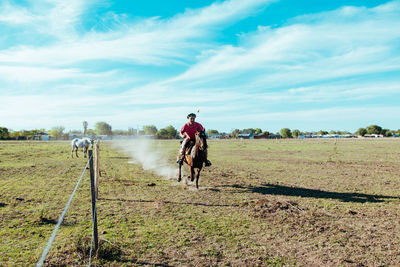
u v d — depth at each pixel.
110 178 11.22
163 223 5.80
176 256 4.32
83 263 3.99
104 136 108.00
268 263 4.15
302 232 5.43
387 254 4.48
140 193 8.57
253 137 133.00
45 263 3.96
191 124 9.45
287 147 38.03
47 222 5.71
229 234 5.27
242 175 12.67
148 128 119.69
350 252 4.55
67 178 11.05
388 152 27.36
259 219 6.17
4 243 4.65
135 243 4.74
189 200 7.79
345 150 30.86
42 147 36.03
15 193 8.24
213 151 29.80
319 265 4.10
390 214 6.65
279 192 9.03
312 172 13.73
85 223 5.68
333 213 6.70
